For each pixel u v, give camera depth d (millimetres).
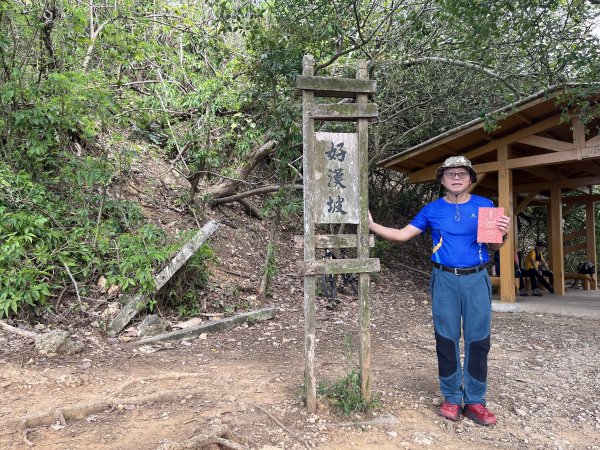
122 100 8438
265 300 7188
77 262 5852
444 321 3445
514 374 4539
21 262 5199
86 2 8438
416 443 3027
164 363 4469
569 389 4145
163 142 9789
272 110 7090
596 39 5777
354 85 3320
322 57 7359
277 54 6566
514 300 8328
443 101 9773
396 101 9852
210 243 8328
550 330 6605
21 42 6496
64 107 6402
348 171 3350
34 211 5836
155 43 8938
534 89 8297
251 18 6730
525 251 15859
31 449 2707
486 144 8344
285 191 7902
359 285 3410
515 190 10508
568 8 6047
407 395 3865
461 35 7234
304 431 3082
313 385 3355
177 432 2949
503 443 3100
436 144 8148
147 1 9469
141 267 5562
